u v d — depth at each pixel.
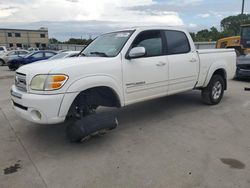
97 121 3.98
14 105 4.15
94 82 3.96
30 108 3.70
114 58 4.32
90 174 3.30
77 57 4.63
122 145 4.15
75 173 3.33
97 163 3.58
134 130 4.82
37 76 3.68
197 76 5.80
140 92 4.71
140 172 3.32
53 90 3.61
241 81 10.66
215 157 3.67
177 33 5.46
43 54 17.98
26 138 4.52
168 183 3.06
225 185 3.00
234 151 3.85
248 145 4.07
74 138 3.94
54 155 3.85
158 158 3.68
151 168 3.41
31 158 3.77
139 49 4.31
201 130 4.75
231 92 8.16
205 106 6.42
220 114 5.73
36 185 3.09
